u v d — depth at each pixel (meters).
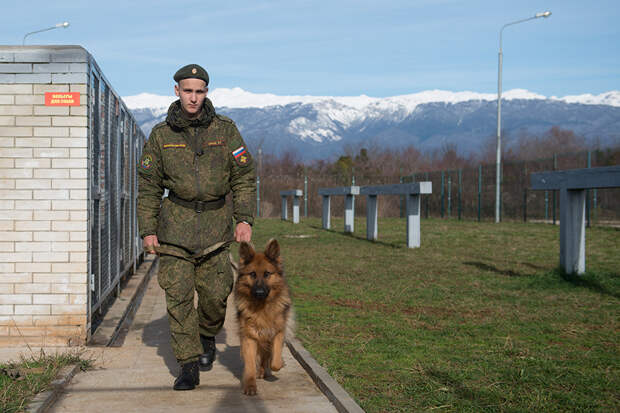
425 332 5.93
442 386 4.15
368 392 4.03
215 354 5.17
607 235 16.70
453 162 58.25
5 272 5.29
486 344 5.44
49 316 5.34
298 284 9.16
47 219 5.33
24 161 5.30
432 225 22.31
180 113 4.18
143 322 6.93
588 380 4.29
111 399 3.82
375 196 17.02
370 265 11.36
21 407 3.47
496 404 3.80
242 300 4.26
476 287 8.70
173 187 4.19
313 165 43.25
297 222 25.77
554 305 7.34
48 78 5.32
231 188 4.53
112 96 7.50
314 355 5.01
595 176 8.35
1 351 5.05
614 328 6.08
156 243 4.25
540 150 69.81
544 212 25.53
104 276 6.82
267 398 3.90
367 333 5.89
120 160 8.46
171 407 3.67
